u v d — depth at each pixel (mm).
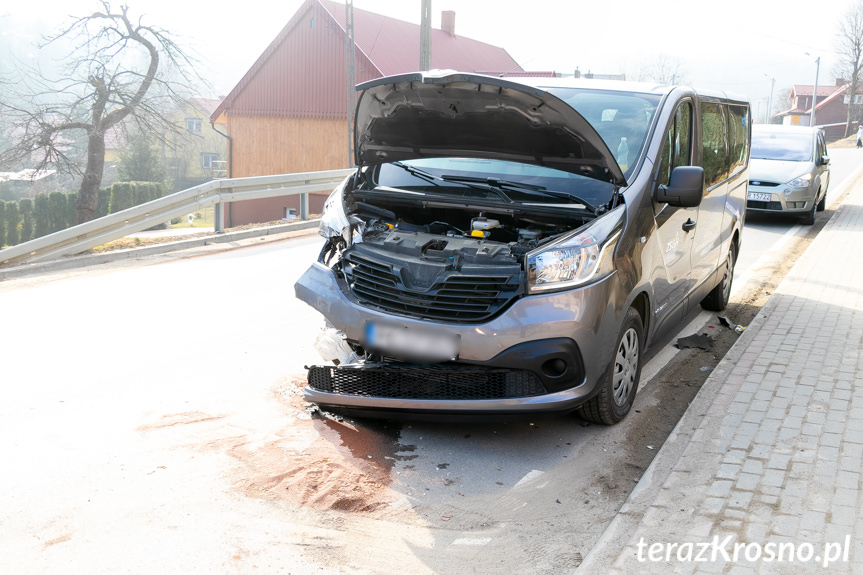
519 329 4156
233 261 10312
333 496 3934
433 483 4129
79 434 4559
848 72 84812
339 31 34844
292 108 36719
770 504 3703
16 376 5539
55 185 58406
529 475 4254
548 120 4547
